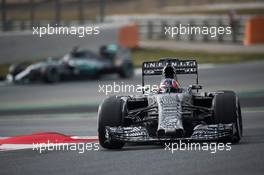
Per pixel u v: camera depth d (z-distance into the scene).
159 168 27.53
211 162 28.38
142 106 36.12
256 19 131.00
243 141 34.31
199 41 138.62
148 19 161.50
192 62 36.19
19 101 67.44
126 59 90.56
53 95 71.12
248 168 26.78
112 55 89.81
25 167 29.09
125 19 165.38
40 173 27.58
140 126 33.53
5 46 99.19
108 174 26.73
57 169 28.30
